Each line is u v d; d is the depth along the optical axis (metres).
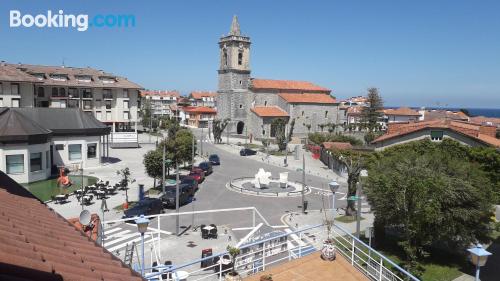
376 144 50.34
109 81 88.94
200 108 144.62
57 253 6.43
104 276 5.95
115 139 78.44
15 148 43.09
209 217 34.38
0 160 42.34
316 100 106.31
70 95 83.69
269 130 99.19
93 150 55.12
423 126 46.19
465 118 114.44
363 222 33.19
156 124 123.25
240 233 30.08
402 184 23.11
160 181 46.19
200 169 51.41
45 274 5.02
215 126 92.00
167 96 184.12
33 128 45.38
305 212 36.81
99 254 7.53
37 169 45.81
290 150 83.56
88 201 36.47
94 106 86.44
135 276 6.75
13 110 45.09
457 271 23.22
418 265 22.53
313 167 64.12
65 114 53.47
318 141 84.38
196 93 195.38
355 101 198.50
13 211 8.58
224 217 34.53
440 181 23.36
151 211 33.44
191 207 37.59
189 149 55.50
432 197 22.81
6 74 67.88
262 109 100.94
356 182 34.50
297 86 110.06
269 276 13.43
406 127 51.84
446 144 42.41
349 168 35.00
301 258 16.20
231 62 98.88
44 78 82.31
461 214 23.25
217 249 26.56
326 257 15.94
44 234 7.57
